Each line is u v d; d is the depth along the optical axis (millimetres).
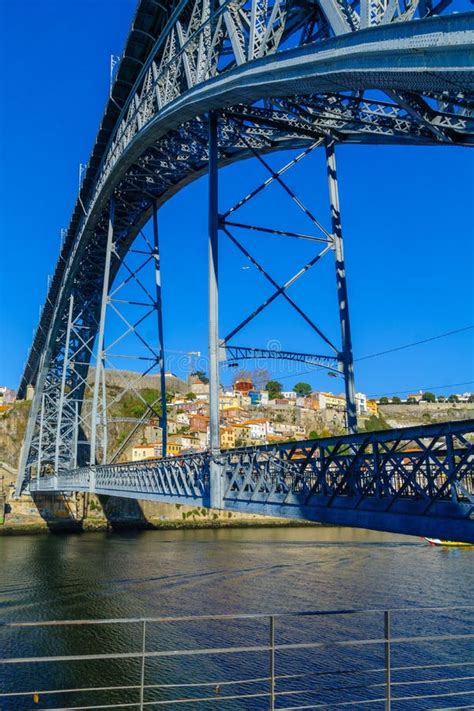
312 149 21094
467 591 34531
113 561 44656
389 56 9742
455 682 21047
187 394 129375
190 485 19453
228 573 39562
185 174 34750
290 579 37688
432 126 12727
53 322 53031
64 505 71062
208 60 18578
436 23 8648
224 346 17969
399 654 23734
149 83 27547
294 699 19266
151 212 40625
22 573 39156
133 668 21891
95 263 47438
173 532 70000
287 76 13297
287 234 19891
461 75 8711
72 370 54875
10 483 75688
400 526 10234
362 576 39000
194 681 20750
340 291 20219
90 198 40719
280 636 25656
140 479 25594
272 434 114750
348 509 11523
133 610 29594
